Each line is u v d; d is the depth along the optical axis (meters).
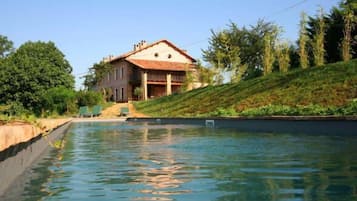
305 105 19.70
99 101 44.91
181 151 8.75
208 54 50.78
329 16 31.11
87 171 5.97
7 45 72.94
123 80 56.47
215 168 6.09
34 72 36.69
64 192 4.46
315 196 4.03
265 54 32.62
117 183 4.96
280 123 15.88
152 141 11.79
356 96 18.38
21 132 4.94
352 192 4.17
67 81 45.38
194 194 4.27
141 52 55.12
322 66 24.81
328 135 12.70
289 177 5.14
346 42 26.33
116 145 10.61
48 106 37.66
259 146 9.55
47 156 8.03
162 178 5.28
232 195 4.18
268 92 25.02
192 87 43.88
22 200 4.08
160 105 39.41
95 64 58.59
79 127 23.00
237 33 55.03
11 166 4.84
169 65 54.00
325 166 6.02
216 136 13.37
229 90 31.47
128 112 38.84
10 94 35.09
